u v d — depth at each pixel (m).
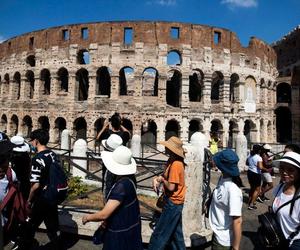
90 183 19.38
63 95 51.22
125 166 7.13
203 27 50.09
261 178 18.00
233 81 53.72
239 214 6.81
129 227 6.88
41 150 9.82
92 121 49.28
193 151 11.60
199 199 11.70
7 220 7.88
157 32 48.81
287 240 6.44
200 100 54.19
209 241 11.41
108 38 49.34
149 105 48.28
